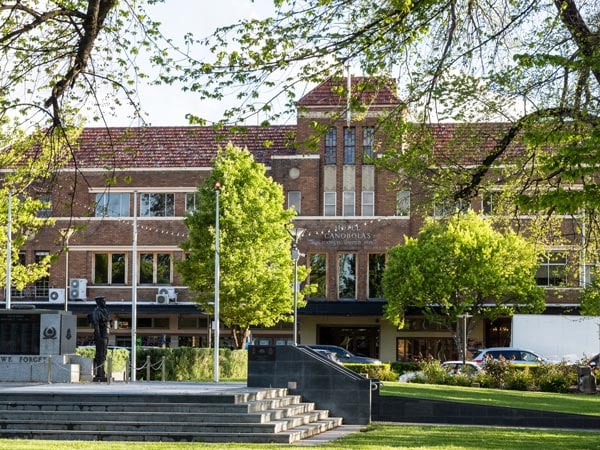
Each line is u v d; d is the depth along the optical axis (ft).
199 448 69.10
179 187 233.76
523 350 172.14
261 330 233.76
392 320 213.05
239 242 194.49
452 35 60.49
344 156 231.50
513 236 204.64
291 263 198.80
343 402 106.42
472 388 132.16
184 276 198.59
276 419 89.35
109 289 231.71
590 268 172.14
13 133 56.49
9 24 53.47
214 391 96.32
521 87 70.90
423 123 66.08
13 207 124.77
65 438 83.15
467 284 204.95
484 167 76.89
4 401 89.61
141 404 87.61
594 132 64.59
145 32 56.29
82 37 51.80
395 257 210.59
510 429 95.20
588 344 170.60
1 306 230.07
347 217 229.25
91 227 232.12
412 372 163.43
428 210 79.82
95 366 128.57
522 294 205.26
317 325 233.55
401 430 91.97
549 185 82.07
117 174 222.07
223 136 58.70
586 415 100.83
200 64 56.70
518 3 64.95
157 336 233.35
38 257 230.48
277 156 232.53
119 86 56.39
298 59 56.90
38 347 128.06
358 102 60.34
